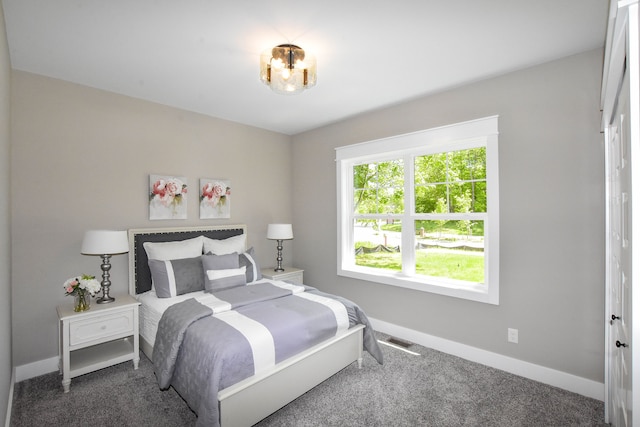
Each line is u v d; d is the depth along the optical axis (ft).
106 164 9.63
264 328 6.59
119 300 8.86
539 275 8.07
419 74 8.55
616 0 2.98
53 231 8.70
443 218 10.19
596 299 7.30
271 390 6.36
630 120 2.93
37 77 8.46
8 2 5.47
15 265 8.13
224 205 12.50
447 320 9.77
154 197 10.60
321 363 7.50
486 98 8.86
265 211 14.01
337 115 12.11
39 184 8.48
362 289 12.10
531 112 8.11
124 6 5.67
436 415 6.76
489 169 8.79
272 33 6.57
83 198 9.20
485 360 8.96
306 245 14.32
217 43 6.97
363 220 12.53
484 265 9.32
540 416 6.72
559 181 7.74
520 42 6.97
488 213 8.82
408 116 10.61
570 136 7.57
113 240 8.45
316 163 13.84
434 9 5.79
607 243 6.54
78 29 6.40
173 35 6.64
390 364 8.99
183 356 6.45
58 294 8.77
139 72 8.41
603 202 7.19
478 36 6.72
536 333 8.13
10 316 7.56
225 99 10.44
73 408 6.95
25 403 7.13
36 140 8.44
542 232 8.00
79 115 9.13
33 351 8.38
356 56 7.57
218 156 12.40
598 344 7.29
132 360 8.95
